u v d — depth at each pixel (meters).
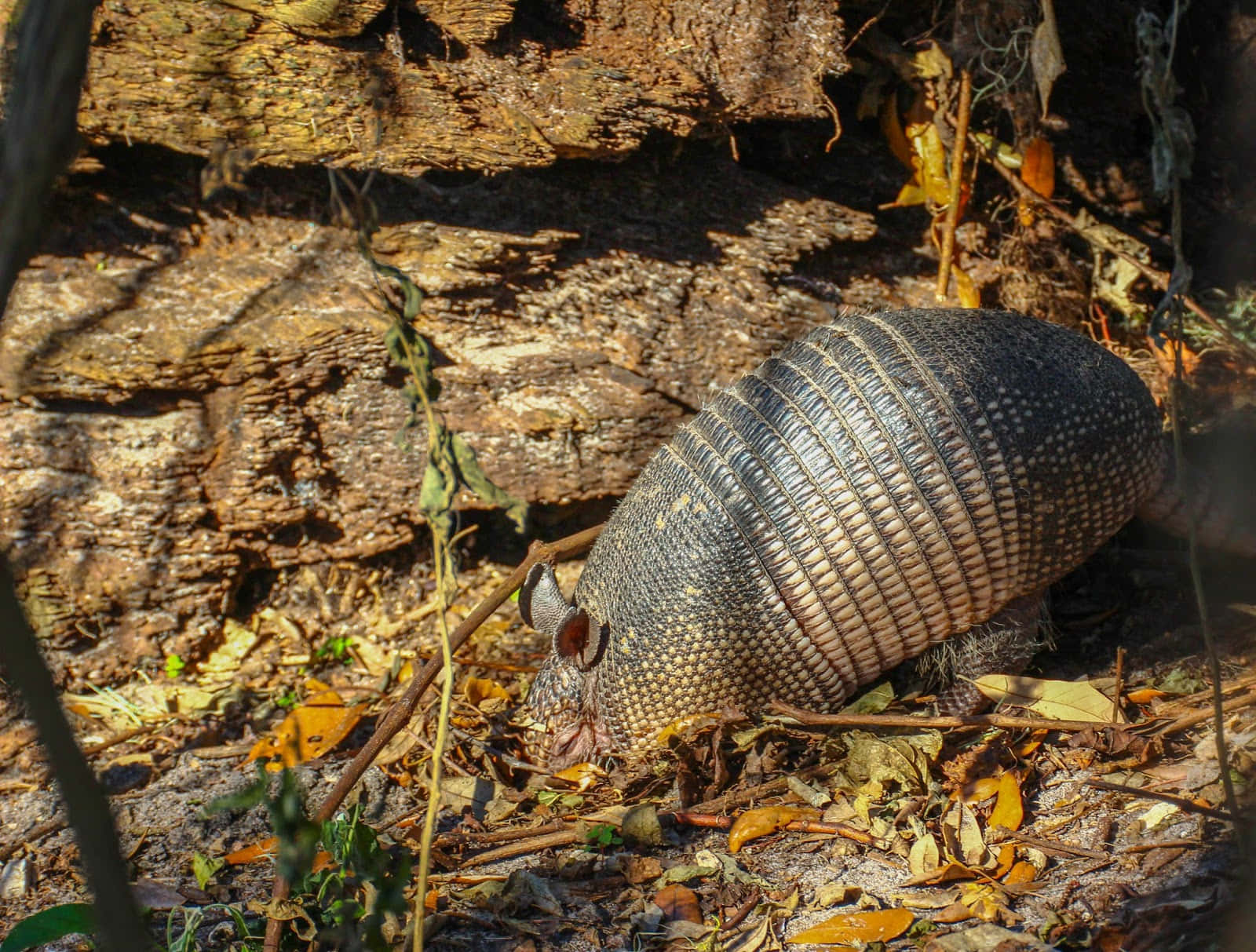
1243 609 4.28
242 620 5.13
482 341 4.89
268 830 3.86
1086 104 5.73
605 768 4.11
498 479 4.94
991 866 3.12
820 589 3.94
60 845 3.79
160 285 4.59
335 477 4.96
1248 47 5.50
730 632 3.95
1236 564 4.48
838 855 3.34
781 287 5.25
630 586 4.04
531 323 4.95
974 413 3.88
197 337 4.57
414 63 4.42
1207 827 2.99
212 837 3.82
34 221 1.15
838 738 3.92
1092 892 2.87
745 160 5.43
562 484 4.99
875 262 5.52
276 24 4.20
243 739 4.56
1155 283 5.16
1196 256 5.71
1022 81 5.32
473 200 4.88
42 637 4.72
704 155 5.23
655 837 3.52
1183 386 4.95
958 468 3.85
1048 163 5.41
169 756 4.43
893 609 3.99
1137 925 2.63
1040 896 2.93
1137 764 3.46
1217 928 2.49
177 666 4.89
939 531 3.88
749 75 4.81
